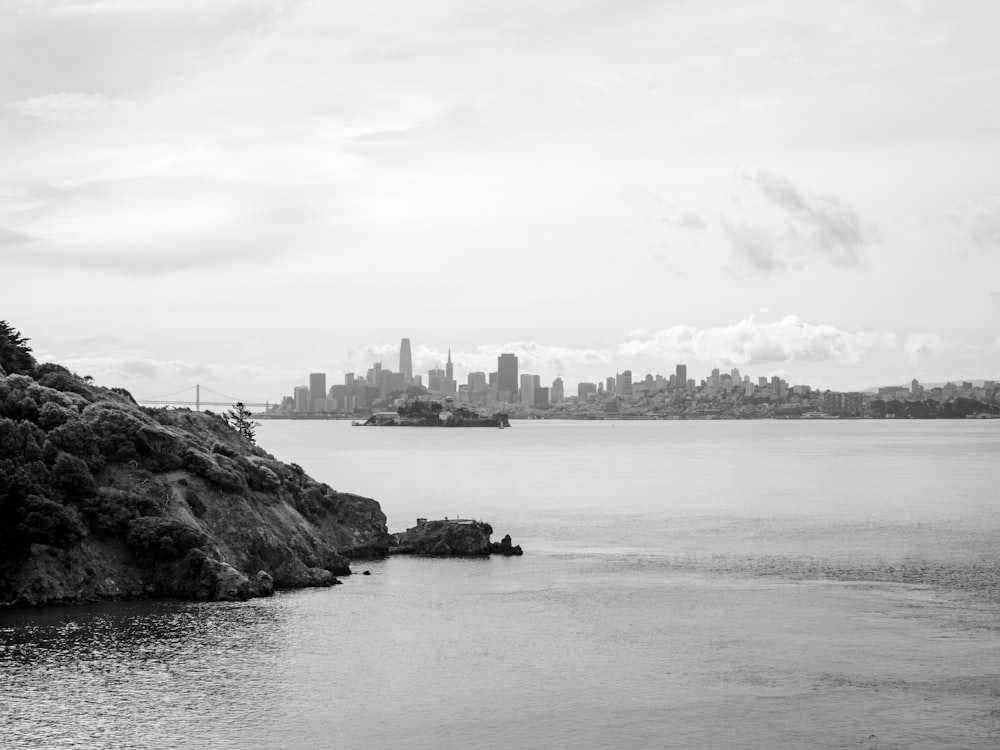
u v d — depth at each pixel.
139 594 149.12
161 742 95.19
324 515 191.88
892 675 114.12
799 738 96.75
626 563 184.00
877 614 141.88
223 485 166.62
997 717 101.44
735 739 96.56
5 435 150.88
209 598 148.50
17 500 145.25
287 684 111.06
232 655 120.81
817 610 144.50
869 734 97.38
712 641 127.94
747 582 165.12
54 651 121.06
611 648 125.19
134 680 111.50
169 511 157.50
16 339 190.75
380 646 125.44
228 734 97.19
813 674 114.75
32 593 143.00
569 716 102.31
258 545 162.50
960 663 118.50
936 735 97.06
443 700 106.56
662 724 100.19
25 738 95.62
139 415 176.25
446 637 129.88
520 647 125.56
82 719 100.31
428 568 178.75
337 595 154.38
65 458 153.62
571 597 153.62
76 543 148.50
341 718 101.50
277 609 143.88
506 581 166.00
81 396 177.88
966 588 159.25
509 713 103.12
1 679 111.06
